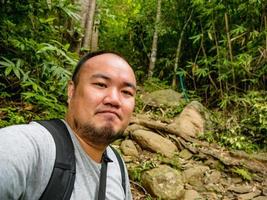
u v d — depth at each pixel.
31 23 4.09
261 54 6.26
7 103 3.71
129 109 1.17
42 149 1.01
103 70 1.14
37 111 3.66
